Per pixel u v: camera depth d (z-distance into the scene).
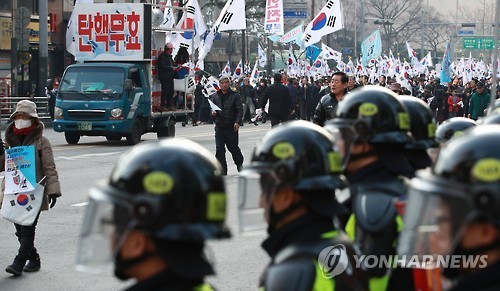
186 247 5.82
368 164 9.78
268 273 7.36
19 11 69.94
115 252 5.86
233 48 135.62
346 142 9.86
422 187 5.68
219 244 22.27
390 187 9.26
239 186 7.89
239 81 87.81
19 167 19.34
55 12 92.44
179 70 58.22
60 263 20.44
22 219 19.30
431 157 11.83
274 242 7.76
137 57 53.56
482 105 50.97
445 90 73.62
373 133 9.76
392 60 92.00
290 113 47.28
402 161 9.76
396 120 9.84
